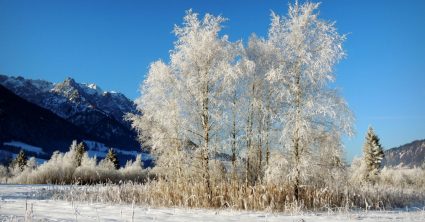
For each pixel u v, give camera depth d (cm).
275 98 1702
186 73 1747
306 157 1537
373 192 1755
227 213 1291
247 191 1520
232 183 1642
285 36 1612
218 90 1711
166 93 1848
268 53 1797
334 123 1571
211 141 1717
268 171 1571
